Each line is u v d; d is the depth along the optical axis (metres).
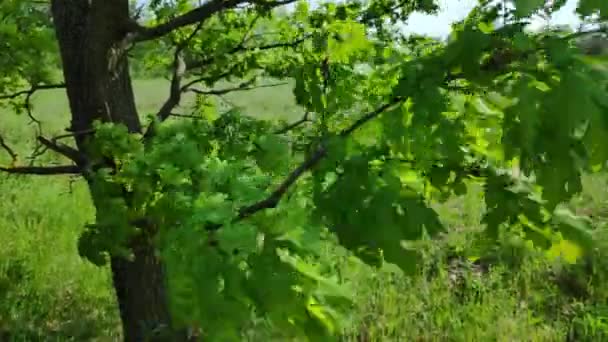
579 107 1.56
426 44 2.58
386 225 1.70
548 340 6.25
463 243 8.17
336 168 1.85
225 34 4.81
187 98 6.82
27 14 3.92
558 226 2.55
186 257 1.64
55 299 6.82
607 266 7.07
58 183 10.59
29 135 14.50
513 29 1.76
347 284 2.00
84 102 3.70
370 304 6.66
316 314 1.85
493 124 2.21
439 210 9.04
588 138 1.57
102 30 3.60
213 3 3.50
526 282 7.24
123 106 3.81
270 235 1.71
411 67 1.91
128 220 2.35
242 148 2.33
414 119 1.85
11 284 6.95
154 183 2.08
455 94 2.18
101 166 2.70
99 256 2.39
